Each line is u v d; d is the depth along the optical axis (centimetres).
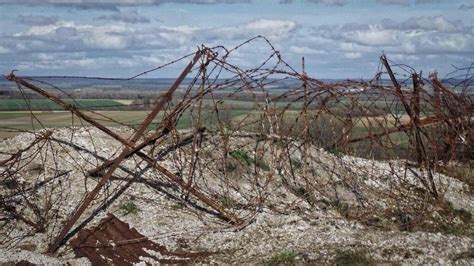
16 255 842
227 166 1154
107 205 1013
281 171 1168
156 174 1109
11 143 1215
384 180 1222
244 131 1259
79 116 948
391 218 1084
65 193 1041
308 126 1111
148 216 993
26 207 985
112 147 1202
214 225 988
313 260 859
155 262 862
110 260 859
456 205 1187
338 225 1023
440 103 1162
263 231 974
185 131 1233
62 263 840
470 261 887
